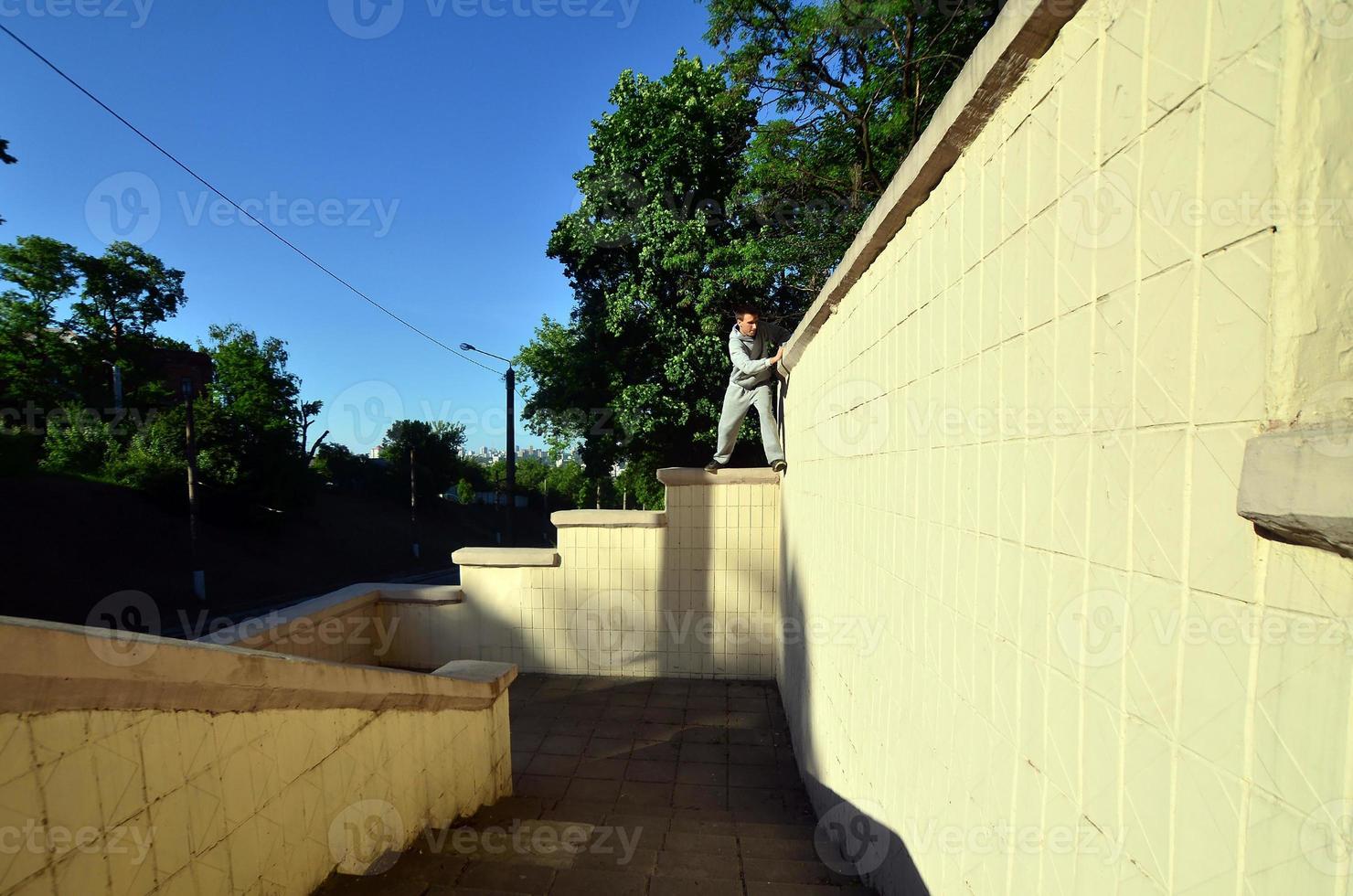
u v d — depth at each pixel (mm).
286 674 1907
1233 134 824
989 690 1544
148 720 1448
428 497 36000
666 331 11141
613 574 6012
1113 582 1073
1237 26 818
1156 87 969
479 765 3520
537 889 2539
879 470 2535
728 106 10188
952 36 8062
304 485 24562
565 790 3982
